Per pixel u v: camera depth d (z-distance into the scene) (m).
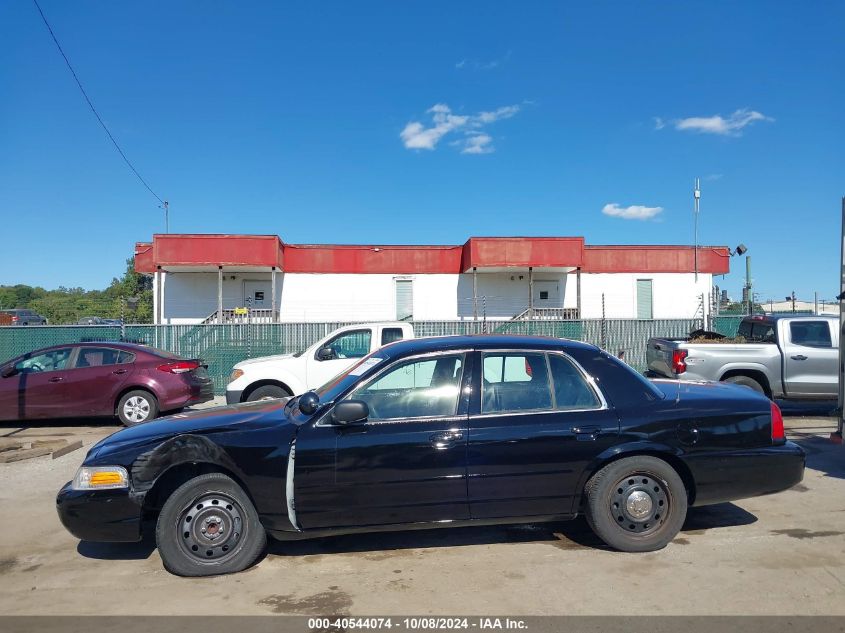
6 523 5.88
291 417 4.86
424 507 4.61
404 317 26.84
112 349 11.17
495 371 4.89
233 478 4.62
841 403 8.02
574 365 4.96
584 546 4.97
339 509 4.55
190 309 26.27
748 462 4.90
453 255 27.05
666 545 4.90
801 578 4.29
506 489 4.65
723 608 3.87
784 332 10.66
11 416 10.70
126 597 4.23
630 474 4.76
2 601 4.21
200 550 4.55
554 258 25.05
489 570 4.53
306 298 26.53
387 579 4.42
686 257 27.64
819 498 6.17
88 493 4.59
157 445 4.61
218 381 16.09
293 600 4.12
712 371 10.53
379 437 4.58
